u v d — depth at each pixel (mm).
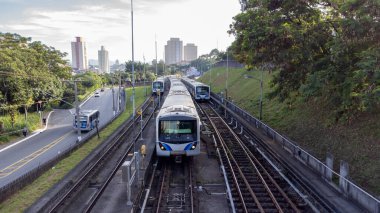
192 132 19094
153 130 30500
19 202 14914
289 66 19141
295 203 13789
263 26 17359
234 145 23953
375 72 12305
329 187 14328
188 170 18688
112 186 15820
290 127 25547
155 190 15922
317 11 17719
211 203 14305
